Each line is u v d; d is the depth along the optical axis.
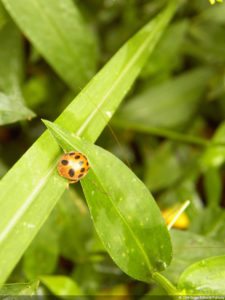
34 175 0.11
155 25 0.15
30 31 0.14
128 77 0.13
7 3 0.14
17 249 0.11
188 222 0.18
